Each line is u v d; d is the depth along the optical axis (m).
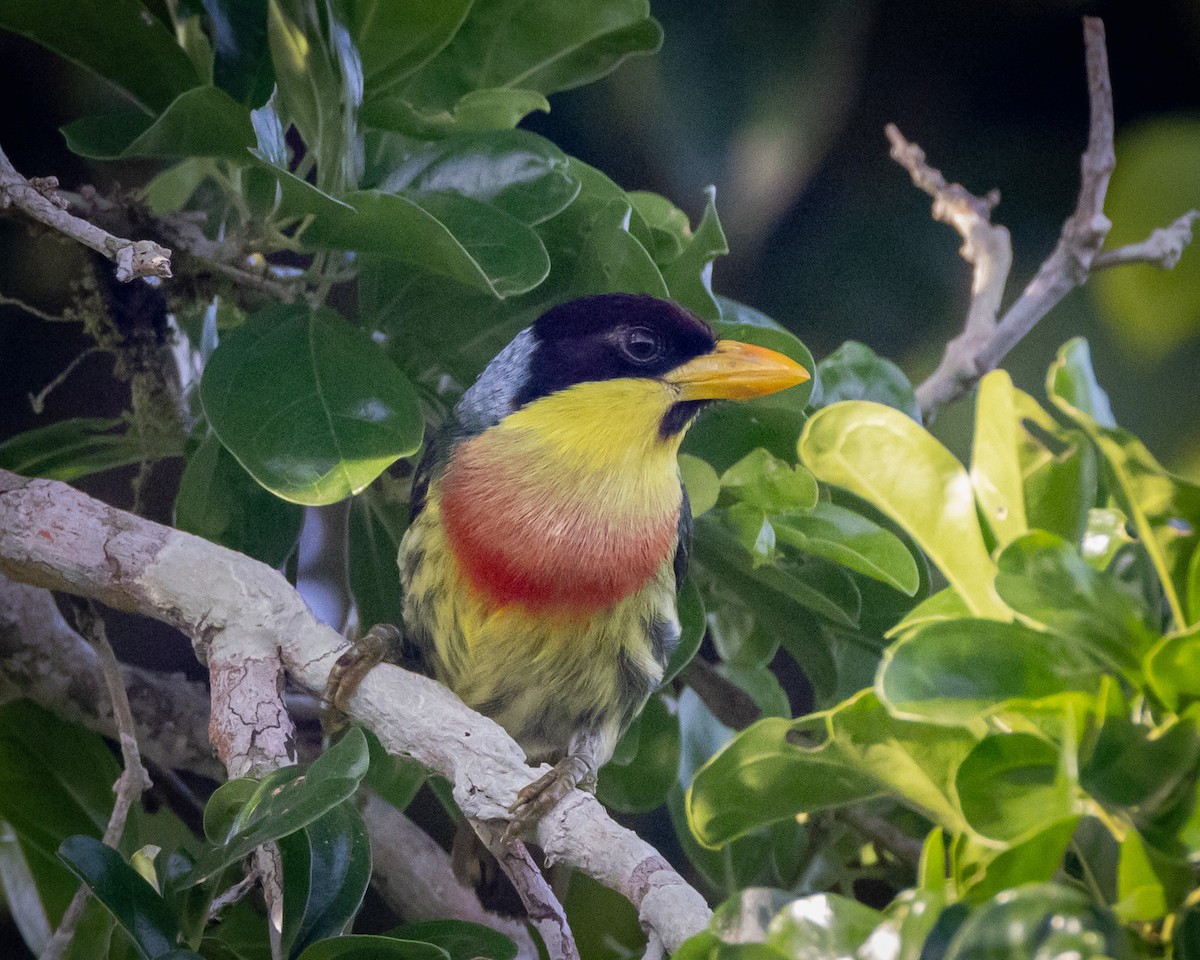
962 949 3.80
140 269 5.48
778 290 11.84
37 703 7.91
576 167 7.54
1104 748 4.17
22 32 7.11
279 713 6.22
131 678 8.18
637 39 7.89
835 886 8.23
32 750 7.84
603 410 7.41
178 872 5.47
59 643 7.97
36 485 6.61
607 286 7.28
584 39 7.86
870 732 4.86
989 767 4.36
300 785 5.20
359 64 6.95
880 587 7.73
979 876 4.21
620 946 8.65
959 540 4.81
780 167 10.91
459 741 6.20
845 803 5.15
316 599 9.90
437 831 10.21
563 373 7.52
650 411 7.40
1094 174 9.30
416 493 7.80
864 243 11.91
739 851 8.18
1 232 8.81
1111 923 3.78
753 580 7.58
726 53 10.77
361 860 5.80
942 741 4.82
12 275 8.94
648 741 8.41
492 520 7.39
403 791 8.51
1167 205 11.95
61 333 9.67
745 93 10.79
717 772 5.05
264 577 6.49
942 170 12.36
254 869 5.71
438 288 7.43
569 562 7.35
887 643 7.87
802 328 11.85
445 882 8.20
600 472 7.39
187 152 6.69
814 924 4.12
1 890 8.41
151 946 5.30
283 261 9.50
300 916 5.55
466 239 6.77
